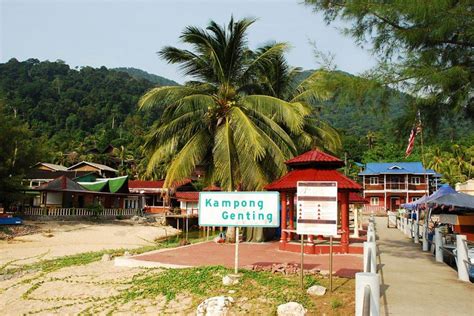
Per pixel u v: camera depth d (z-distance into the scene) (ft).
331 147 86.79
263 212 35.27
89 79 533.14
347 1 33.78
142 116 433.07
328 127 88.53
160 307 30.81
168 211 168.35
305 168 55.67
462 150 204.13
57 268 47.91
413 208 81.71
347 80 33.06
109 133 352.08
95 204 165.17
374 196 214.07
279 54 71.36
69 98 463.01
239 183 65.16
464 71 29.01
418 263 44.55
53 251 79.77
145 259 45.60
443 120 34.81
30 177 160.97
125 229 137.18
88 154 286.66
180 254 51.11
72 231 120.98
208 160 72.33
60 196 154.81
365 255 25.75
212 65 68.95
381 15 32.63
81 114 422.00
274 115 67.92
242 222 35.53
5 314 34.30
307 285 31.99
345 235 52.21
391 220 129.90
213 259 46.47
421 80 30.35
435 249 48.67
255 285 32.48
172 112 69.05
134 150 308.19
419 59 31.27
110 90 501.15
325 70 35.29
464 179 182.70
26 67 554.05
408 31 31.71
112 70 640.58
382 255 51.21
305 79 81.46
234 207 35.78
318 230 30.66
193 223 161.99
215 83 71.67
